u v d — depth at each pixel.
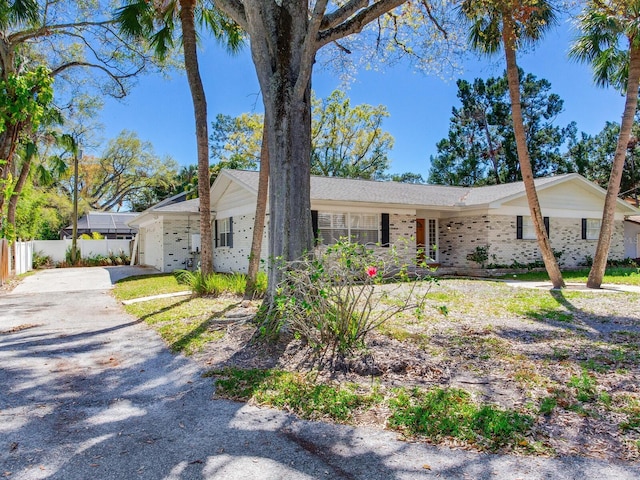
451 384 4.13
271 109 6.18
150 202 45.28
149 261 23.00
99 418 3.53
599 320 7.16
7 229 13.30
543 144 30.27
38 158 18.83
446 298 9.72
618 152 11.00
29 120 12.60
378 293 10.15
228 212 17.08
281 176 6.10
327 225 14.44
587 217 18.45
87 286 14.09
